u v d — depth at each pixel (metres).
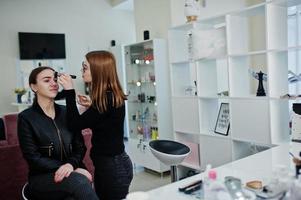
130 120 5.05
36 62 6.48
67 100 1.92
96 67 1.82
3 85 6.21
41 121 2.03
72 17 6.84
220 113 3.35
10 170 2.63
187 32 3.72
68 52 6.82
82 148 2.21
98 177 1.89
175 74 3.67
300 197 1.15
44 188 1.90
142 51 4.64
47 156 2.03
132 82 4.99
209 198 1.23
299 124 2.41
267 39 2.63
